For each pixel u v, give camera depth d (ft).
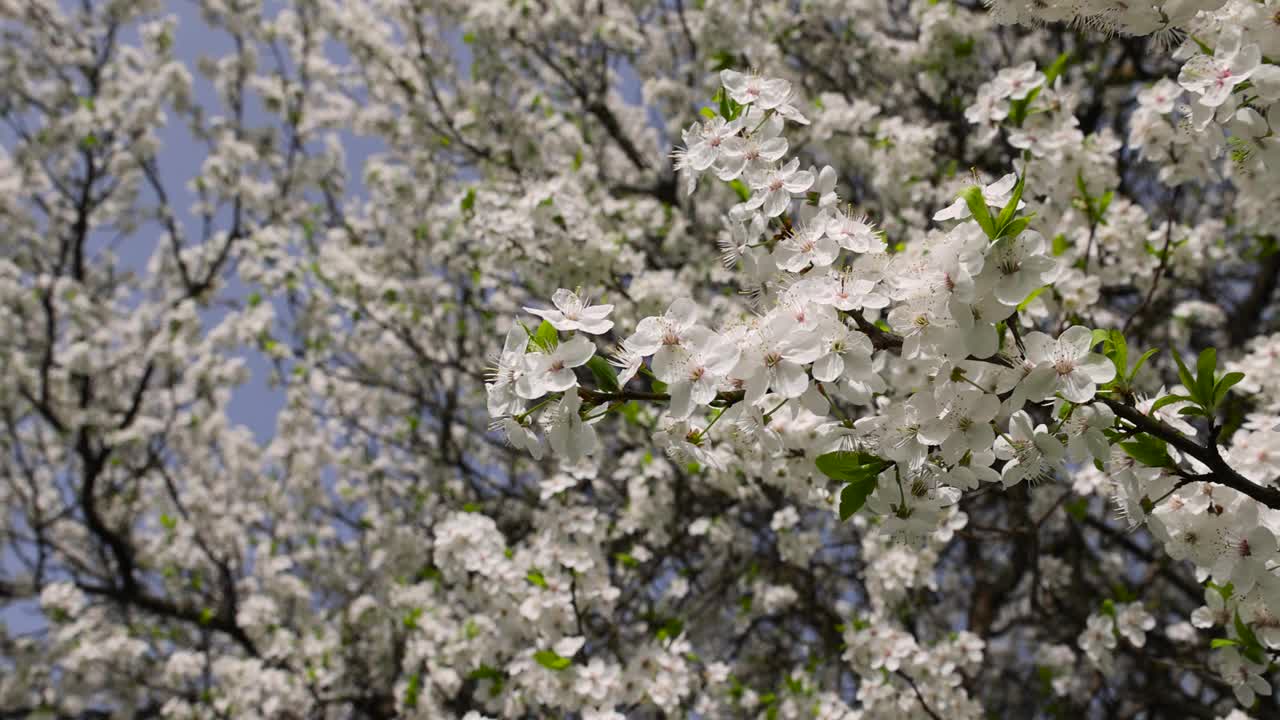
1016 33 23.72
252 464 32.17
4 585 27.68
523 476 27.50
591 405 7.02
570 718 15.49
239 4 31.32
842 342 6.63
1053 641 21.04
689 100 25.36
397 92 27.25
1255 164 7.80
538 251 16.43
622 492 21.47
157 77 31.83
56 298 29.99
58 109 32.58
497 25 25.13
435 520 26.21
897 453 6.86
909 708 14.49
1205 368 6.72
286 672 23.80
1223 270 23.09
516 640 14.43
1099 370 6.40
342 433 29.37
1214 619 9.68
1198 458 6.79
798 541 17.44
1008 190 6.58
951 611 25.57
